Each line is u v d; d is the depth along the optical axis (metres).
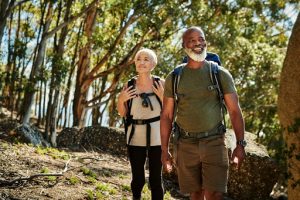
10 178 5.58
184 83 3.97
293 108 3.89
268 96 21.84
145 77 4.88
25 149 7.57
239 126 3.90
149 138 4.82
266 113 22.02
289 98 3.92
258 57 21.38
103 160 8.85
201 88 3.92
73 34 23.77
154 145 4.84
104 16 19.19
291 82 3.91
